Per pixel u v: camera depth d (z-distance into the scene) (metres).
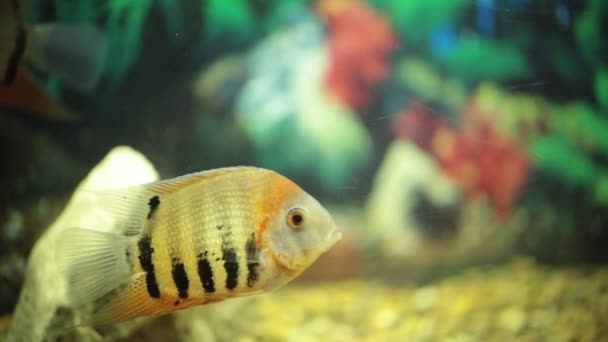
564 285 1.08
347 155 1.36
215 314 0.75
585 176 1.34
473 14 1.35
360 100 1.37
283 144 1.36
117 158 0.71
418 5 1.36
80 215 0.63
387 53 1.37
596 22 1.34
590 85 1.37
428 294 1.08
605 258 1.25
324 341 0.91
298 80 1.37
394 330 0.95
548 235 1.29
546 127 1.36
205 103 1.30
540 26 1.34
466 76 1.38
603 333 0.88
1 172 1.12
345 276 1.16
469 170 1.32
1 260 1.03
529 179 1.34
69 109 1.17
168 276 0.46
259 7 1.33
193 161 1.30
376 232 1.23
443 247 1.23
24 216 1.10
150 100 1.27
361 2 1.37
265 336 0.91
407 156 1.33
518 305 1.00
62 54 0.68
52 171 1.17
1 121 1.12
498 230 1.28
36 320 0.63
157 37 1.22
